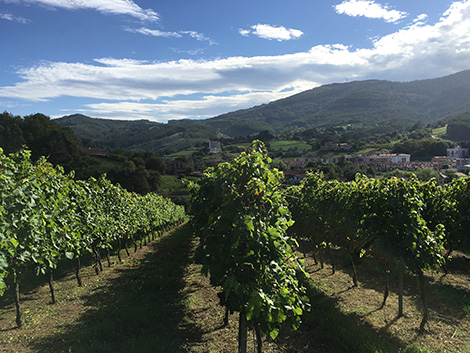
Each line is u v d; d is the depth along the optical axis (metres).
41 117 70.12
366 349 4.73
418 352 4.74
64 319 6.10
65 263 11.80
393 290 8.02
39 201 6.33
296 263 4.90
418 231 5.77
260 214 4.49
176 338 5.39
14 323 5.93
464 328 5.75
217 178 4.85
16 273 5.88
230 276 4.08
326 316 5.99
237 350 5.00
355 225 7.38
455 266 10.67
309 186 11.77
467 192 10.23
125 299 7.10
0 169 5.54
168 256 13.08
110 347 4.81
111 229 11.46
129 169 63.25
